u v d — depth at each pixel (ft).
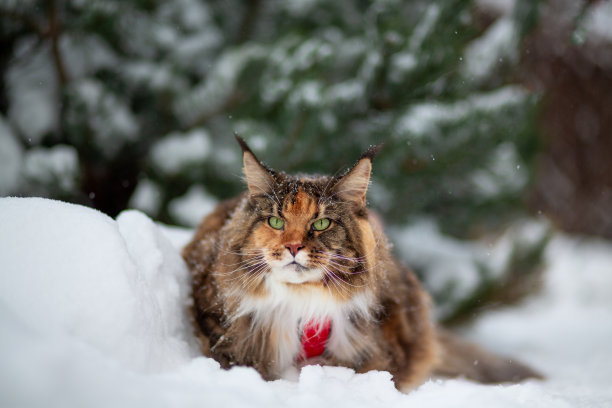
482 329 25.68
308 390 8.34
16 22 20.83
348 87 20.07
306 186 10.50
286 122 20.15
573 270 36.19
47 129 22.35
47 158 19.31
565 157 41.04
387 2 21.50
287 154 20.49
